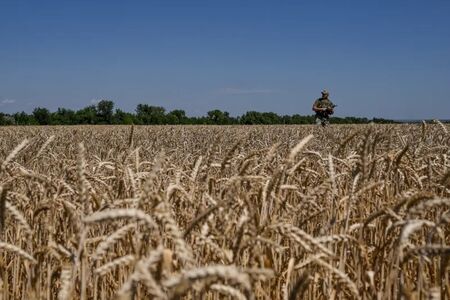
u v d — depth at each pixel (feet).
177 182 14.23
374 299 11.43
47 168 26.73
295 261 11.97
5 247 9.07
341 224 13.58
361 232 11.53
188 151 47.11
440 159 23.85
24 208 15.52
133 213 6.84
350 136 17.28
